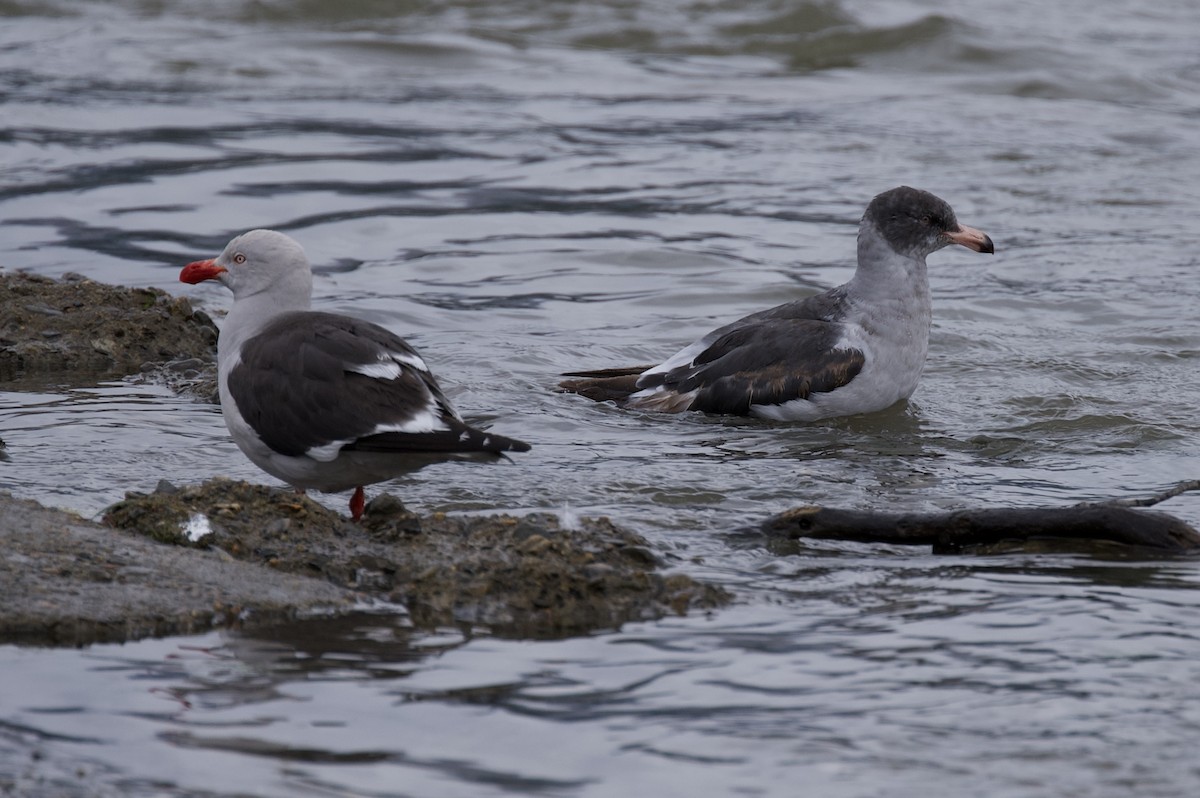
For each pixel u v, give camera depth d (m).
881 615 9.18
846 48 37.50
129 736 7.29
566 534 10.11
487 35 38.25
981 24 38.66
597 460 13.05
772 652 8.55
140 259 21.08
